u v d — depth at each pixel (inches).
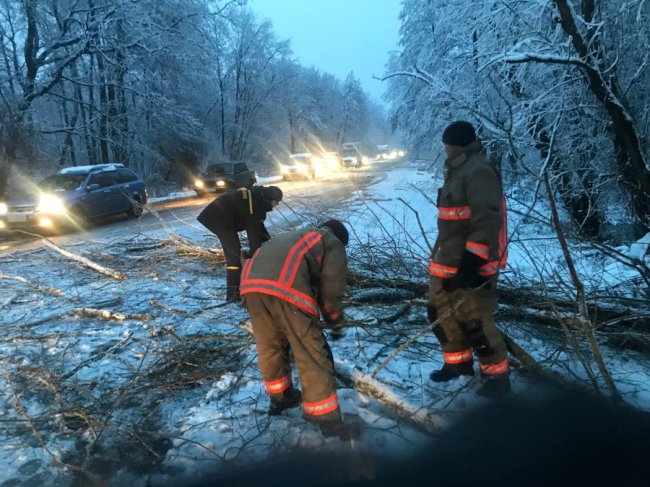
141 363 148.9
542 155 347.9
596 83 265.6
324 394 109.9
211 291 234.2
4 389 144.4
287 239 116.7
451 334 129.6
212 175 831.7
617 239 335.6
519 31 333.1
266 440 114.6
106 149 891.4
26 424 126.2
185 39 847.7
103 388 143.3
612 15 287.0
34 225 440.8
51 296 233.5
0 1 687.1
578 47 265.7
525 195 385.7
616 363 143.3
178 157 1138.7
